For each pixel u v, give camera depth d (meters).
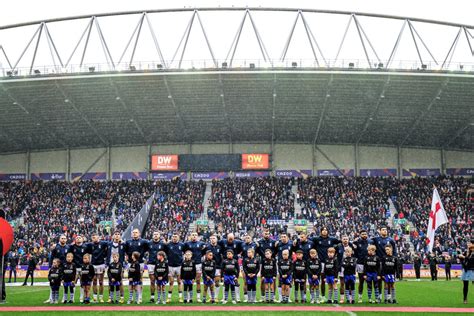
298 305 17.81
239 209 56.53
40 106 52.56
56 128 59.22
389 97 50.38
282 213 55.06
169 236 48.88
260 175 64.06
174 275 19.55
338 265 19.03
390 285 19.09
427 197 58.19
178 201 58.75
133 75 45.59
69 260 19.06
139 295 19.02
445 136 60.94
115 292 19.11
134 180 63.06
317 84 47.88
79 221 55.38
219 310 16.16
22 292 25.22
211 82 47.81
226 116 56.22
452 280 36.81
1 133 59.84
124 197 60.03
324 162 64.75
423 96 49.88
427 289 27.08
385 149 65.12
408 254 45.41
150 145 65.50
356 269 19.41
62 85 47.41
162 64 47.56
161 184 61.94
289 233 49.97
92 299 19.84
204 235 46.22
